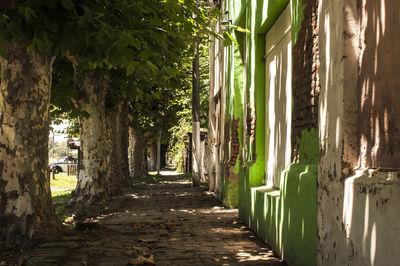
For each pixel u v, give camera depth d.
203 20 6.74
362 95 3.51
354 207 3.29
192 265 5.14
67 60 11.53
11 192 6.21
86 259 5.18
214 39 17.77
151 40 7.01
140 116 25.61
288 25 6.52
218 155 16.00
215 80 17.64
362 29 3.56
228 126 12.88
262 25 7.79
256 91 8.34
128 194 17.67
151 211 11.24
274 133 7.41
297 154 5.43
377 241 2.87
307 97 4.98
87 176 12.78
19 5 5.96
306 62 5.06
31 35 6.10
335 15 3.87
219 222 9.03
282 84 6.86
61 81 12.30
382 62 3.15
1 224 6.14
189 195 16.86
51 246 5.79
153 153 53.69
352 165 3.60
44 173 6.58
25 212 6.20
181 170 50.03
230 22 12.13
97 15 6.30
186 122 29.14
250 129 8.84
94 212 10.70
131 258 5.34
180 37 7.49
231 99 12.23
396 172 2.79
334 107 3.85
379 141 3.19
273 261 5.44
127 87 12.34
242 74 11.88
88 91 12.77
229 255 5.73
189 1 6.28
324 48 4.18
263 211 6.82
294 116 5.60
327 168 3.97
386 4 3.11
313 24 4.80
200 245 6.37
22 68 6.41
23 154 6.32
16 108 6.38
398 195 2.59
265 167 8.14
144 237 6.93
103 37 5.67
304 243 4.62
